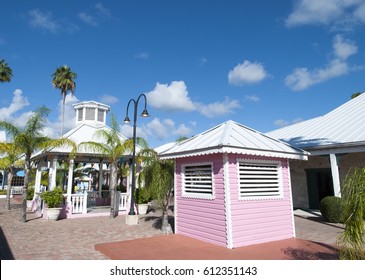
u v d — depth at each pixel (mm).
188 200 9266
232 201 7746
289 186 9227
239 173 8078
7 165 19188
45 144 13656
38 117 13656
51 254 7367
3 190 30969
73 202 15047
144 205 16422
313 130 18219
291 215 9023
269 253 6984
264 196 8508
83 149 15680
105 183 27969
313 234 9734
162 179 10422
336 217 12250
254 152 8047
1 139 30062
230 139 7988
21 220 13070
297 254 6887
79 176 25562
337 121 17797
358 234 3984
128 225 12094
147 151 11922
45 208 14258
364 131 13945
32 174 26828
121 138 16297
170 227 10711
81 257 7070
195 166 9164
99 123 20516
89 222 13070
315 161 16984
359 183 4184
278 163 9094
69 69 45062
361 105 18406
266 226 8312
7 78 38594
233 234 7578
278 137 20188
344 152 13250
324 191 16500
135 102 13133
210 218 8242
